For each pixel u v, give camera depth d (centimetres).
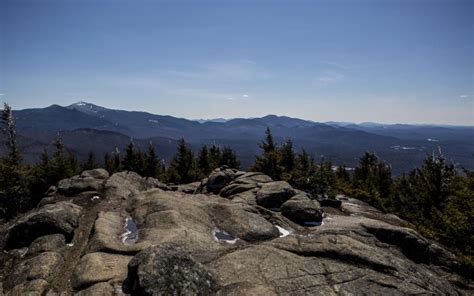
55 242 1530
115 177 3069
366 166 6059
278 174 3850
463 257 1720
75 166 5775
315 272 1250
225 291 1075
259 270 1223
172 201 2039
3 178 2925
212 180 3178
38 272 1218
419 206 3122
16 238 1574
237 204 2208
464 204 2022
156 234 1545
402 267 1396
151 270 1017
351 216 2466
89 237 1600
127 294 1038
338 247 1443
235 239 1703
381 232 1906
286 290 1120
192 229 1675
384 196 4806
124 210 2073
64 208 1797
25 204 3219
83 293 1062
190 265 1088
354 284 1200
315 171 3356
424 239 1877
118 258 1302
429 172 3191
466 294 1464
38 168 3806
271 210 2303
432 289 1298
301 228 2028
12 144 4375
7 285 1212
